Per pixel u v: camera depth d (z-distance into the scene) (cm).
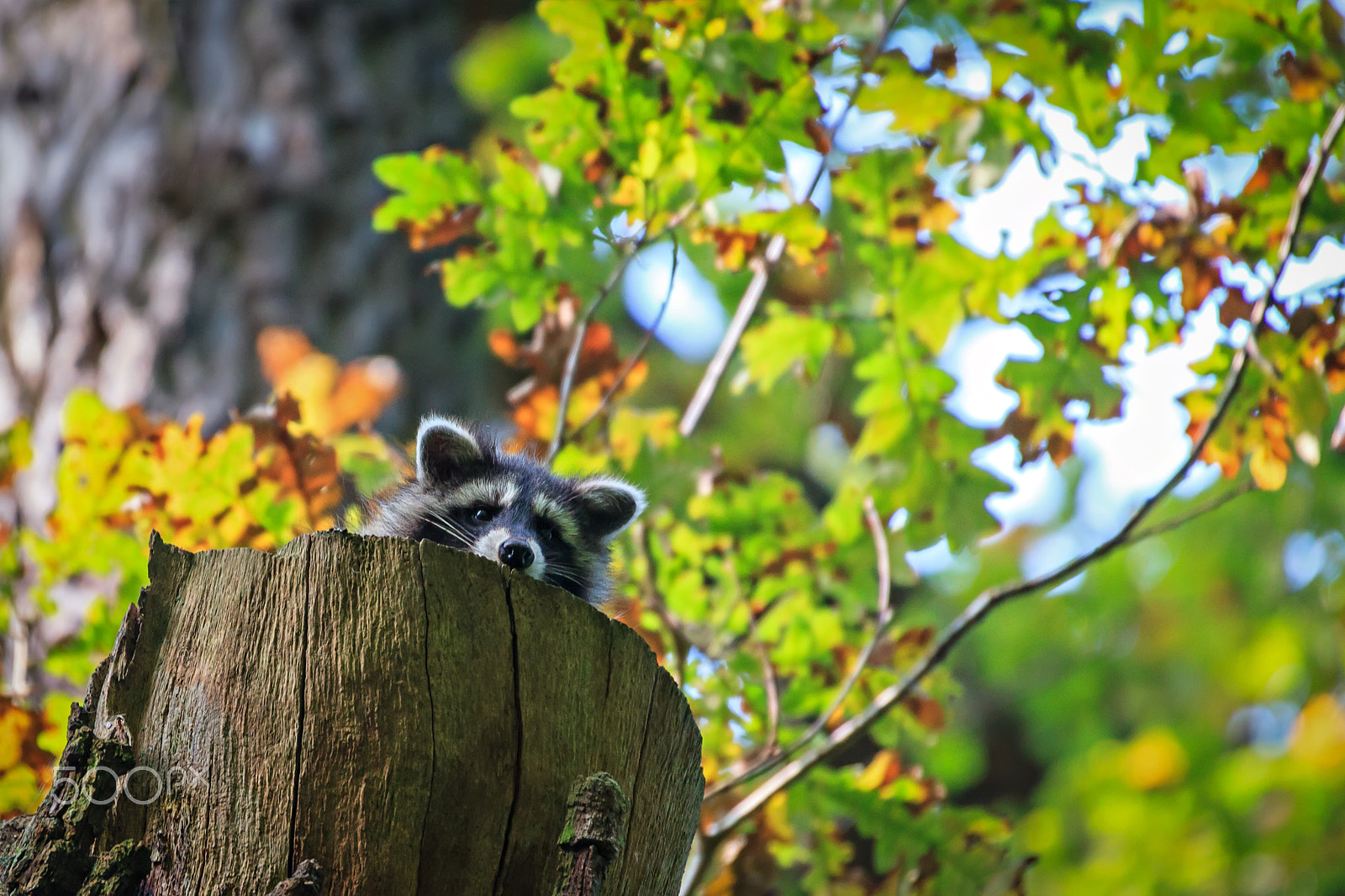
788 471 1922
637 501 974
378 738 492
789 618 940
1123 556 1998
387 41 1295
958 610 1975
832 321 991
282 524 872
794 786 920
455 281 933
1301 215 852
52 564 863
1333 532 1619
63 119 1221
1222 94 914
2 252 1186
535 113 880
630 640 550
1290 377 885
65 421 871
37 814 492
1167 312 941
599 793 503
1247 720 2153
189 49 1230
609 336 988
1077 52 900
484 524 1052
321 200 1189
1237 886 1864
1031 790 2097
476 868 493
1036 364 948
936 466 955
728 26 884
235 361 1091
